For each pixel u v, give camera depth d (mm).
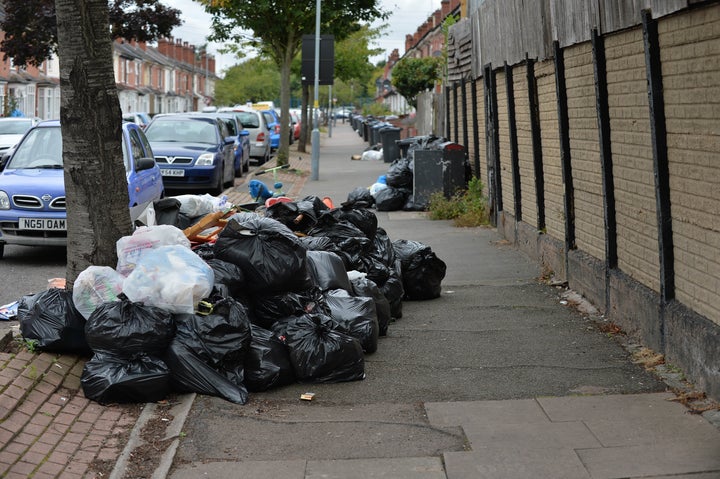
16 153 12555
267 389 6383
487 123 15344
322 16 29984
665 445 5082
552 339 7703
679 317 6352
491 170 15258
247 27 29438
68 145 6918
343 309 7316
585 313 8648
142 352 6039
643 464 4824
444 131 24250
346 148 45344
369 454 5141
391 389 6414
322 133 68562
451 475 4801
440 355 7324
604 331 7867
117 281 6555
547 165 11047
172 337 6133
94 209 6922
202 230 8297
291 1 28844
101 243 6938
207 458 5121
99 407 5883
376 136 40031
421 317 8898
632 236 7680
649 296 7094
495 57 14133
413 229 15430
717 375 5676
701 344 5945
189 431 5512
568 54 9547
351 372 6609
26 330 6543
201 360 6094
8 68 47469
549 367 6840
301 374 6543
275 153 37969
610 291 8148
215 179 19703
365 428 5578
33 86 51125
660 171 6605
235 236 7207
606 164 8156
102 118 6902
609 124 8156
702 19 5863
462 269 11602
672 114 6465
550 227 11062
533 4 11039
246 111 32750
